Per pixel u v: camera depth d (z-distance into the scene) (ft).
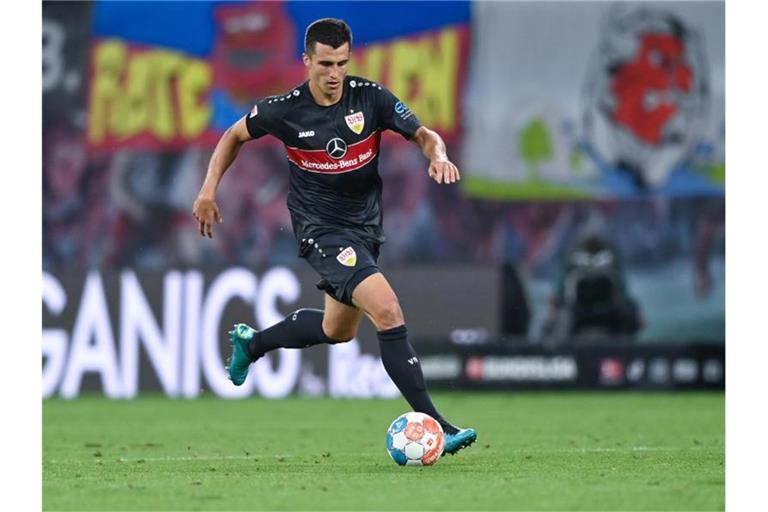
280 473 78.18
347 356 174.91
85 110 225.56
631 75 221.46
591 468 80.28
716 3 221.46
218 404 161.48
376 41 224.74
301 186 84.28
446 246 219.41
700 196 219.82
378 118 83.05
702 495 66.33
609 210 220.23
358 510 61.16
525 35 223.10
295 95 83.10
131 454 96.84
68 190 224.12
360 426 127.24
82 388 173.27
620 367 177.37
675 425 125.70
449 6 224.12
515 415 140.05
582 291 216.95
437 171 78.54
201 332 173.17
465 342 176.76
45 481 75.41
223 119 225.56
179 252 222.48
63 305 174.40
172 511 61.98
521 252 219.61
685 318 217.56
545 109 222.28
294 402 164.86
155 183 224.12
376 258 85.66
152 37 226.17
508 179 221.46
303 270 171.63
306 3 225.15
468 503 63.10
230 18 225.56
